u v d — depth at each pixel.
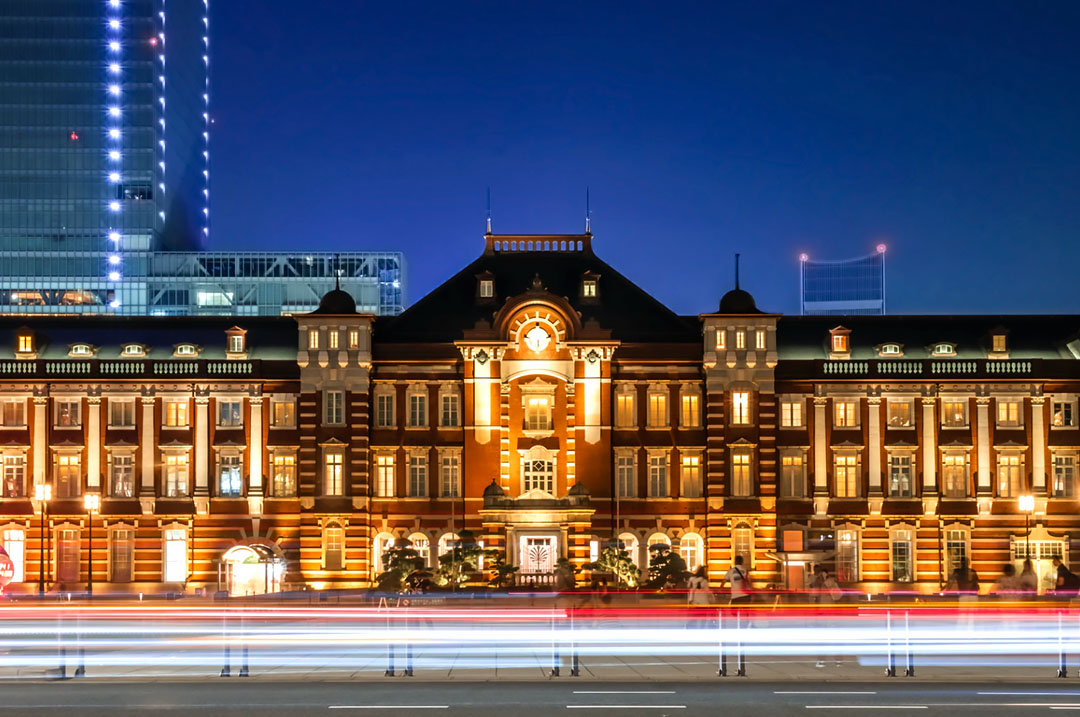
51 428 92.00
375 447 92.56
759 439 91.81
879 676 42.25
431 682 40.59
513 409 92.44
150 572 91.56
